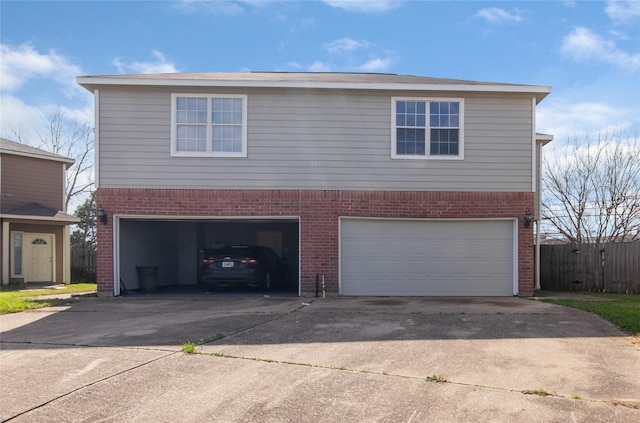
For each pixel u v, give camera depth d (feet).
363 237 41.91
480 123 42.22
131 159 40.96
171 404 15.39
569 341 23.40
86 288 59.21
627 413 14.73
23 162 68.74
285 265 53.93
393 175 41.81
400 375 18.10
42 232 68.74
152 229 49.55
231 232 57.31
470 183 42.06
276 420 14.29
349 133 41.78
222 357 20.43
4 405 15.26
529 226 41.86
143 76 42.50
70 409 14.98
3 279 63.52
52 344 22.94
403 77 48.42
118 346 22.41
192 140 41.42
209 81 40.73
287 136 41.63
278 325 27.12
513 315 30.14
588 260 48.98
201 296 41.34
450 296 41.47
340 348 21.94
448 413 14.74
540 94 42.04
